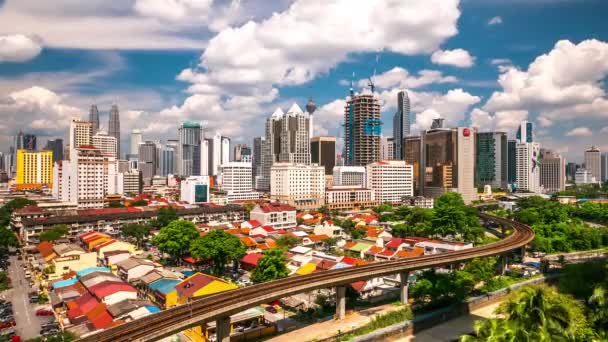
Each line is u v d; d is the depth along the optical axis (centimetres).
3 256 17875
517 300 6103
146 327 6925
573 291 12100
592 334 6397
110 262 15038
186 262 16250
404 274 11600
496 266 15475
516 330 5734
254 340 9081
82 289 11838
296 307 11400
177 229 16388
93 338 6519
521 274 14812
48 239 18888
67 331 8862
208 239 14362
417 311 11031
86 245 18725
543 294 6119
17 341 9019
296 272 13600
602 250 19275
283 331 9650
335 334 9319
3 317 10544
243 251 14650
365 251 17138
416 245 17838
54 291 12294
